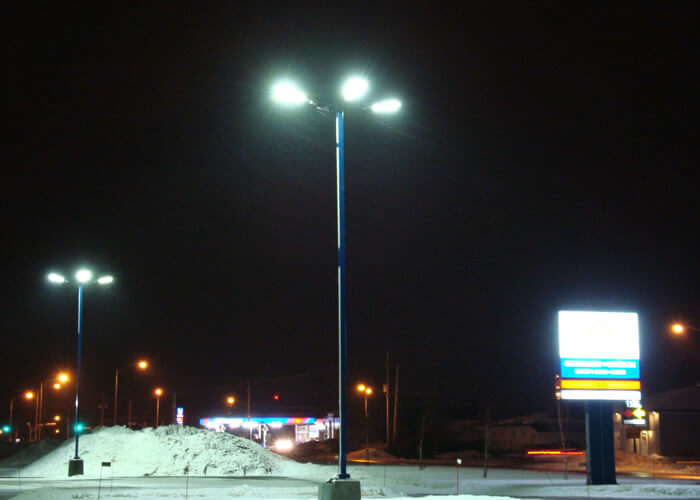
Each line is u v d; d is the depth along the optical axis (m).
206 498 25.09
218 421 93.69
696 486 30.73
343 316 18.58
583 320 31.66
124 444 43.00
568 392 31.08
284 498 24.86
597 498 26.48
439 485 33.78
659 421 59.88
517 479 38.81
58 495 25.67
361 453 68.38
